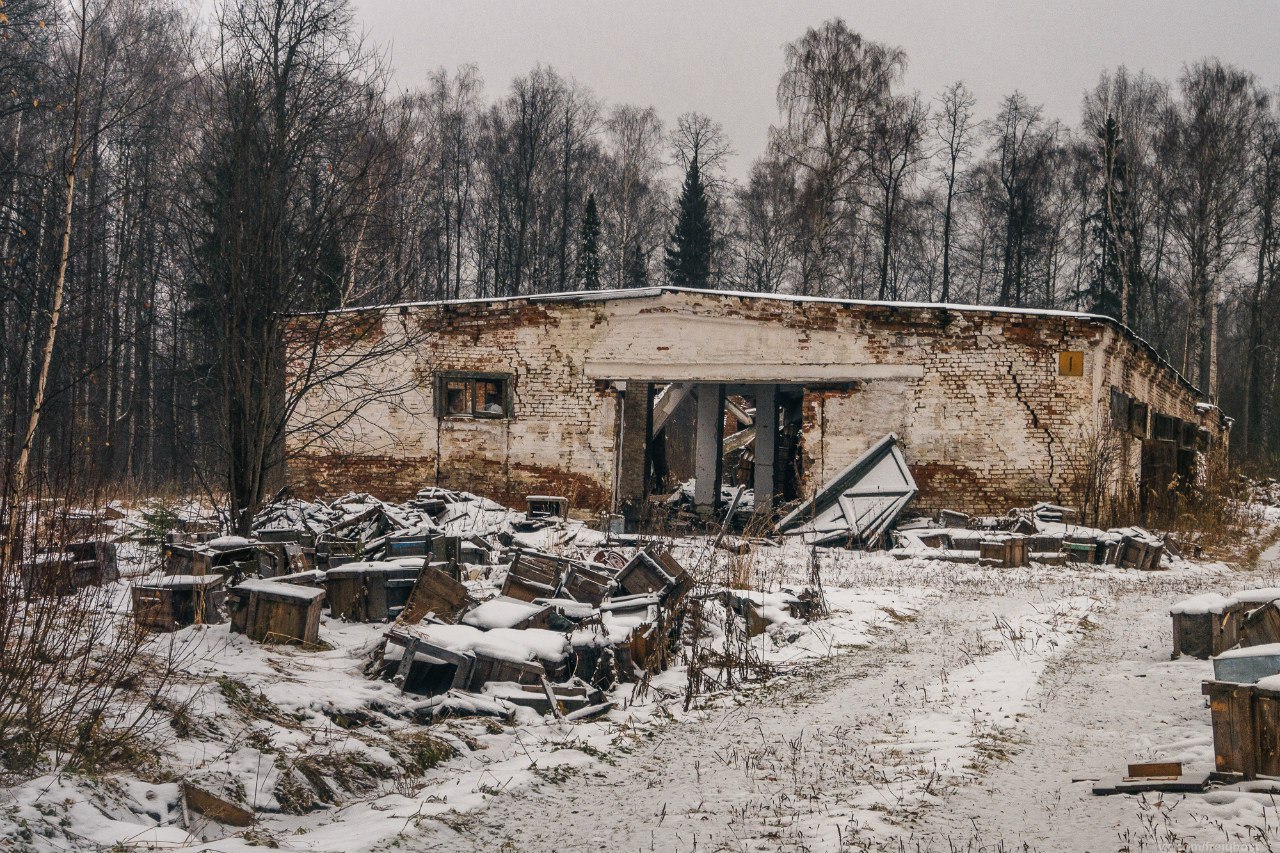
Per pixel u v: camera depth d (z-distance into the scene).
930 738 7.69
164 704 6.65
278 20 12.91
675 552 16.97
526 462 23.92
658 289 23.30
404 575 11.02
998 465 21.78
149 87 23.64
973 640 11.80
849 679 10.01
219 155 13.04
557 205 49.09
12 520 6.95
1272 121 46.00
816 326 22.64
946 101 49.84
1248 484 34.94
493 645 8.76
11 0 16.98
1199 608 10.22
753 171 51.12
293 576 10.59
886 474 21.61
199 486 17.27
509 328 24.09
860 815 5.85
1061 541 18.97
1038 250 51.44
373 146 13.24
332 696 7.80
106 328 24.23
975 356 21.97
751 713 8.73
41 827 4.73
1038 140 49.41
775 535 21.34
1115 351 22.58
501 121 46.91
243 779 6.04
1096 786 6.18
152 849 4.79
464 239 48.47
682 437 46.53
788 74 35.69
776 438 26.78
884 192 40.31
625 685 9.66
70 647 7.17
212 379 13.17
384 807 6.03
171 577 9.50
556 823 5.84
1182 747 6.98
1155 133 45.97
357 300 14.93
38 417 10.05
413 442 24.52
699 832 5.66
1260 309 51.53
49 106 17.50
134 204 24.19
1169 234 48.31
